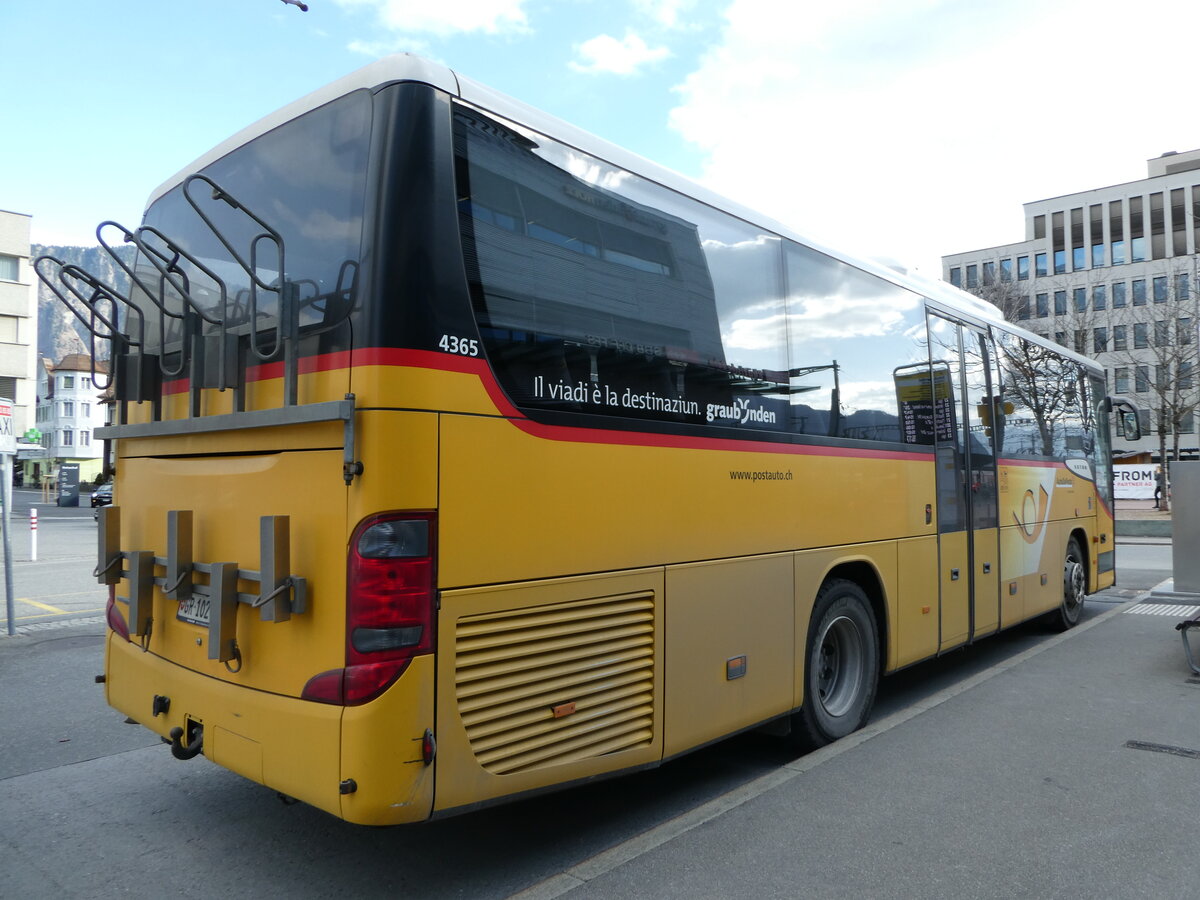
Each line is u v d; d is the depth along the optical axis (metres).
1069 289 54.84
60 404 74.69
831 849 3.61
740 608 4.25
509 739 3.09
